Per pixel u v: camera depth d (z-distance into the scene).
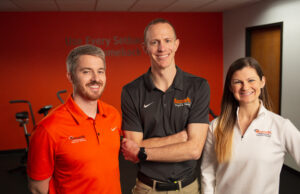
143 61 5.27
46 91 4.91
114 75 5.19
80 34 4.93
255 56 4.71
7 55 4.68
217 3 4.45
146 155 1.44
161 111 1.52
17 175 3.90
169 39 1.42
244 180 1.36
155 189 1.51
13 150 4.89
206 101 1.53
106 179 1.23
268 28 4.30
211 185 1.52
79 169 1.16
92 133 1.21
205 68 5.57
